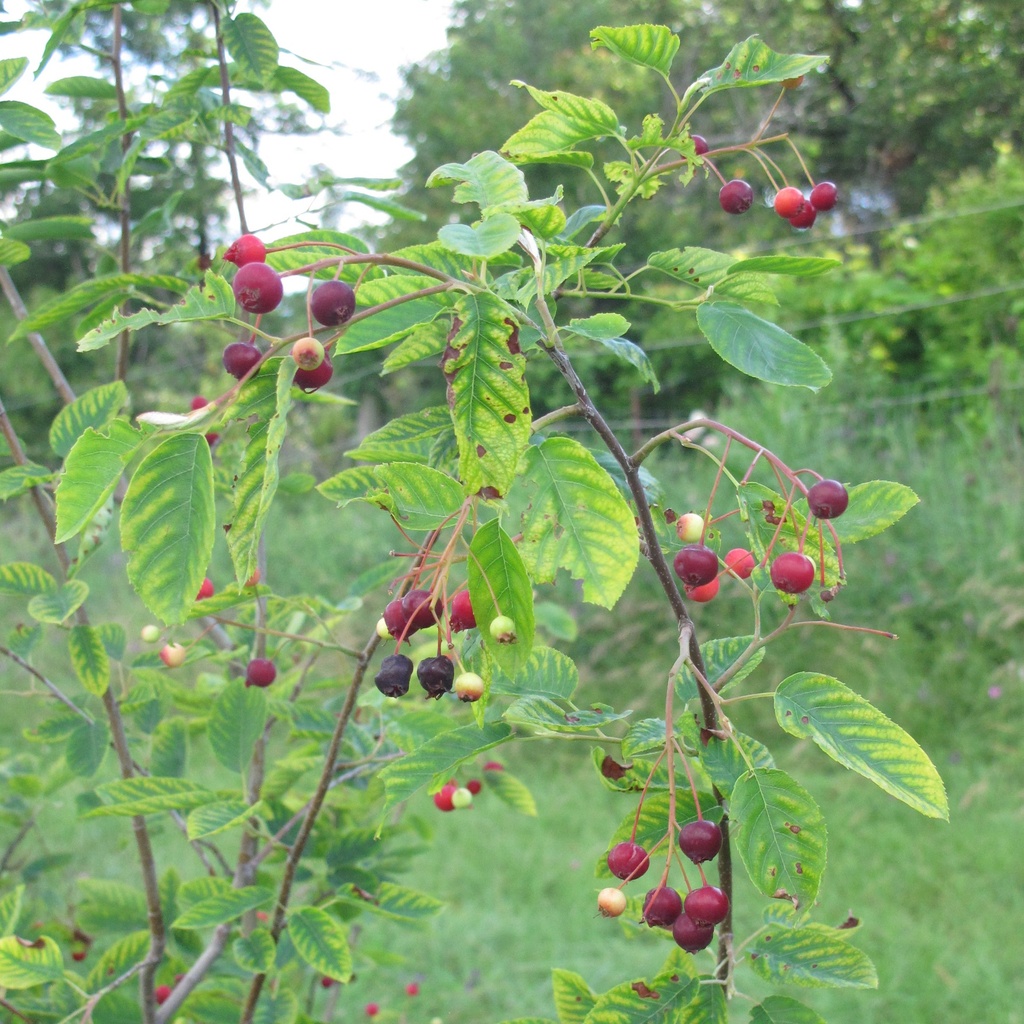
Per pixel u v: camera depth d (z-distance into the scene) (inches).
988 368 371.6
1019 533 259.8
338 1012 150.9
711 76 59.2
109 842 192.9
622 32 57.1
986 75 667.4
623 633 270.2
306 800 105.0
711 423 52.6
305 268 42.7
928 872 178.9
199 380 559.5
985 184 487.8
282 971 90.3
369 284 49.4
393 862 100.8
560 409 50.8
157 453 40.3
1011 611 239.3
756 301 56.5
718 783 50.7
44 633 94.7
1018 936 159.9
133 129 92.5
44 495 84.7
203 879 82.6
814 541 55.3
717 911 47.4
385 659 50.3
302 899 105.7
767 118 61.1
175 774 91.5
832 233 641.0
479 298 43.8
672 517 59.9
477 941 168.4
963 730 232.1
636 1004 53.9
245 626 78.7
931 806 45.6
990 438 312.5
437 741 55.4
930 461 294.2
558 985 62.9
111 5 87.0
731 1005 143.1
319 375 44.3
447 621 50.3
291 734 100.3
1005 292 418.9
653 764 57.7
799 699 49.5
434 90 598.5
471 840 208.1
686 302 57.1
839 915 167.0
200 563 40.1
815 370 51.5
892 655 247.3
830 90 705.6
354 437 540.4
